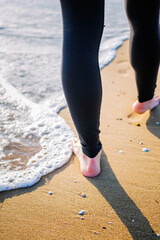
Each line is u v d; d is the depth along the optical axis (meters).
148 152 1.65
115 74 2.75
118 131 1.85
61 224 1.20
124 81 2.60
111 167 1.54
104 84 2.53
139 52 1.68
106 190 1.39
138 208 1.27
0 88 2.45
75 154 1.67
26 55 3.28
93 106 1.19
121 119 1.99
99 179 1.46
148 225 1.19
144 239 1.12
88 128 1.26
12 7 5.83
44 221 1.21
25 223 1.20
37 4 6.20
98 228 1.18
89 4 1.00
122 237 1.14
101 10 1.05
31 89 2.48
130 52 1.74
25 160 1.62
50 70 2.91
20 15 5.18
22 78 2.68
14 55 3.26
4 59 3.12
